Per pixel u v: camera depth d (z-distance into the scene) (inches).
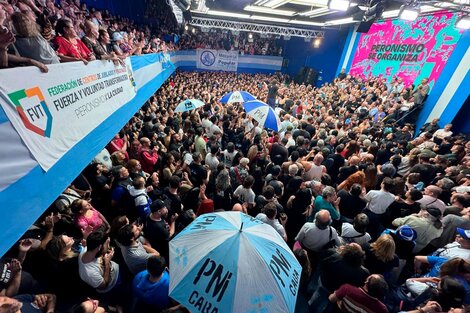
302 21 654.5
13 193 85.0
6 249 77.1
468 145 275.6
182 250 81.3
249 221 92.3
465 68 379.6
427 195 166.7
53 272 98.9
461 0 368.5
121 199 144.6
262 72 1067.3
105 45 200.1
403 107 439.8
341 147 232.2
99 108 163.9
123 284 113.9
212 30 987.3
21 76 93.5
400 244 130.6
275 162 221.0
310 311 119.4
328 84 762.8
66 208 128.3
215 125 294.7
